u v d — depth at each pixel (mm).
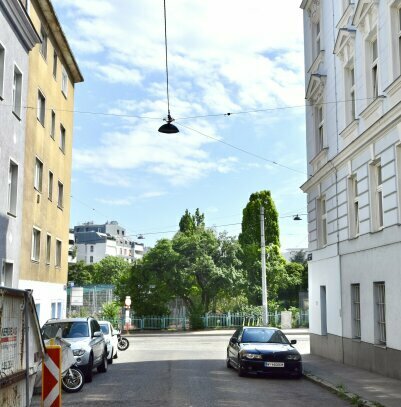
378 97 15398
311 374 15812
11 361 6570
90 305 53281
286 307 50094
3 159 17781
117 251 147625
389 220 14992
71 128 30250
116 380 15266
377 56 16188
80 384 13133
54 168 26281
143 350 26906
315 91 22266
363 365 16906
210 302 46062
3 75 17625
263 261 34156
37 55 22688
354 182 18688
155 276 43250
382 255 15438
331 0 20641
